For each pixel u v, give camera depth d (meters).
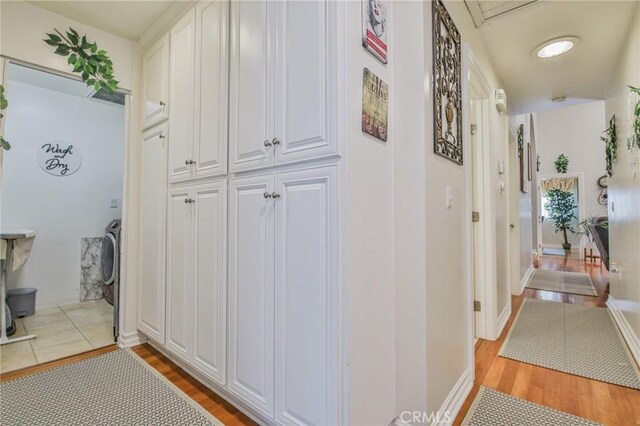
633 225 2.35
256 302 1.46
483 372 2.01
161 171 2.19
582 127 7.55
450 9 1.73
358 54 1.25
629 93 2.34
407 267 1.41
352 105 1.20
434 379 1.43
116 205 3.88
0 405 1.67
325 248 1.20
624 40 2.42
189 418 1.56
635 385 1.84
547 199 8.37
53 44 2.13
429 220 1.40
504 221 3.01
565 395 1.75
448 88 1.65
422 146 1.38
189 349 1.88
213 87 1.76
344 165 1.17
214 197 1.73
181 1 2.00
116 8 2.10
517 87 3.30
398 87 1.46
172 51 2.14
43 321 2.98
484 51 2.44
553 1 2.00
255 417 1.54
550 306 3.40
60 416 1.58
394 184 1.46
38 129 3.37
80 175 3.64
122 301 2.43
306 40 1.28
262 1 1.48
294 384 1.29
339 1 1.20
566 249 7.88
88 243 3.68
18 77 3.11
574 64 2.82
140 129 2.47
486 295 2.51
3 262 2.50
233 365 1.58
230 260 1.61
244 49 1.56
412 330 1.39
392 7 1.49
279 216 1.36
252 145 1.50
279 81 1.38
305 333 1.26
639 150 2.11
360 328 1.21
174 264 2.03
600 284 4.41
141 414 1.59
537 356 2.22
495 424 1.51
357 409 1.19
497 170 2.75
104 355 2.26
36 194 3.36
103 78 2.30
